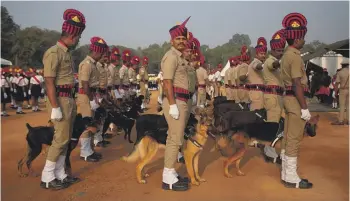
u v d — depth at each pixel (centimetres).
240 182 587
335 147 834
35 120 1380
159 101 1591
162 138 577
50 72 510
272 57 694
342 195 526
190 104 570
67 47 542
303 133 571
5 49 5116
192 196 525
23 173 625
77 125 598
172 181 550
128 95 1277
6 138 977
